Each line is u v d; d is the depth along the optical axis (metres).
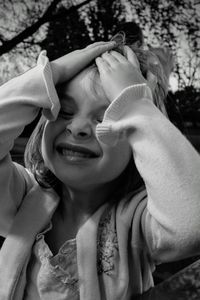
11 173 0.75
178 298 0.68
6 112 0.69
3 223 0.79
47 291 0.73
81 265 0.73
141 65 0.79
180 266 1.31
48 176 0.78
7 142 0.70
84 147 0.68
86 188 0.73
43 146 0.72
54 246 0.78
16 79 0.72
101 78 0.69
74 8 2.13
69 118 0.70
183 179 0.63
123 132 0.67
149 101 0.69
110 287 0.73
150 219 0.71
